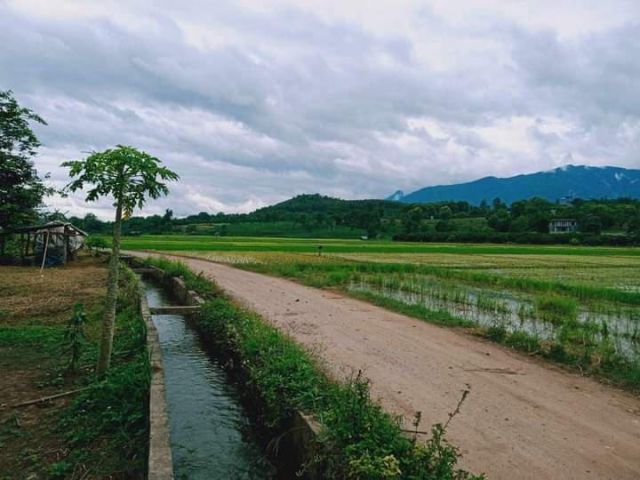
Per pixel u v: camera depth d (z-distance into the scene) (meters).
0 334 10.65
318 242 86.50
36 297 16.22
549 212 121.81
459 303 17.91
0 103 29.95
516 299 19.30
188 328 13.55
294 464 5.75
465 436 5.81
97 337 10.78
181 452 6.05
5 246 31.81
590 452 5.48
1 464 5.24
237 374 8.82
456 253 56.91
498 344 10.92
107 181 7.13
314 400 6.02
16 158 30.64
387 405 6.75
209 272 27.75
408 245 79.50
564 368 9.02
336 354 9.48
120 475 5.06
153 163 7.10
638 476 4.96
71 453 5.48
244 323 10.20
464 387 7.70
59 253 31.97
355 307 15.85
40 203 32.31
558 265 38.72
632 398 7.42
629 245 83.94
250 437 6.58
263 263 34.28
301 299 17.41
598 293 20.38
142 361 7.98
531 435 5.90
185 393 8.19
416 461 4.18
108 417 6.32
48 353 9.44
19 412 6.57
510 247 75.62
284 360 7.28
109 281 7.79
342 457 4.51
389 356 9.49
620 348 11.09
